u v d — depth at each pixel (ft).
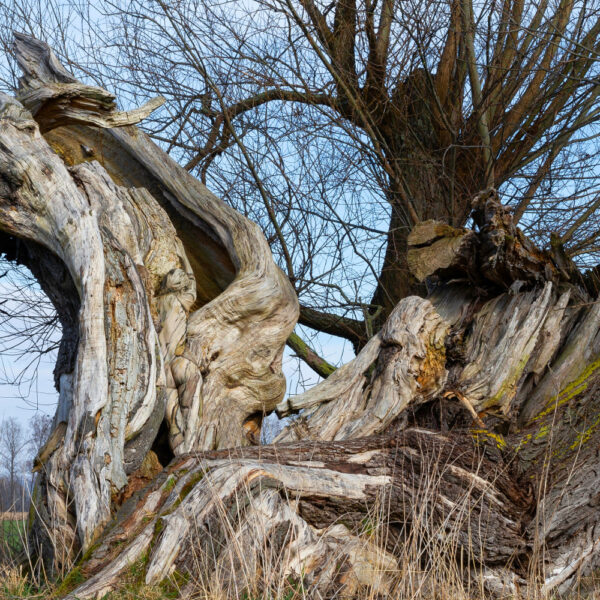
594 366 21.83
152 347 16.69
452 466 15.74
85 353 15.52
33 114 18.37
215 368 20.47
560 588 16.24
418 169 34.24
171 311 19.80
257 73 32.12
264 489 13.51
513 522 15.75
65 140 23.17
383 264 35.94
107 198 18.94
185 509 12.98
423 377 20.22
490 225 21.31
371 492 15.01
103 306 16.05
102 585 11.97
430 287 27.89
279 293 21.79
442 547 13.99
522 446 18.56
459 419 20.22
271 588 11.92
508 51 33.24
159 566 12.27
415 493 15.24
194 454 15.06
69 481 14.58
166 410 18.85
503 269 22.61
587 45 32.30
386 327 21.18
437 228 23.32
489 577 15.31
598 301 22.52
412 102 34.30
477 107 32.81
